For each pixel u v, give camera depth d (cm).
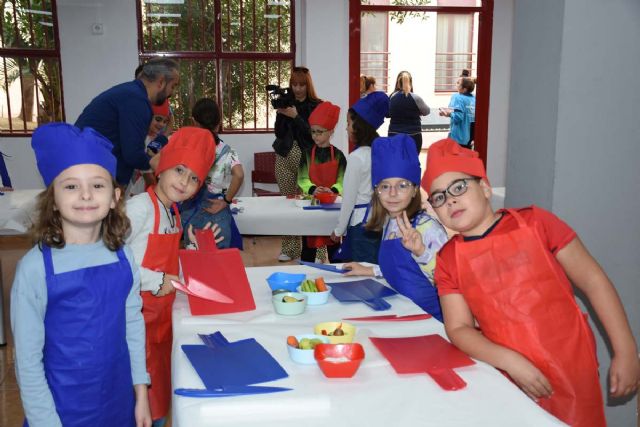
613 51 202
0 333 332
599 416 144
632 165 209
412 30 956
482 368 135
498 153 653
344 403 119
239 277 185
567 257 149
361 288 195
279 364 137
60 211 139
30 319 137
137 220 189
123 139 300
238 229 332
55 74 580
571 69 201
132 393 157
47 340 141
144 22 587
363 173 297
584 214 210
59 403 143
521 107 223
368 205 297
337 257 315
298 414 115
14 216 300
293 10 610
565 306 141
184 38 597
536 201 217
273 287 195
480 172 149
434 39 962
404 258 194
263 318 168
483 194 150
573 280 153
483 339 140
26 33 568
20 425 251
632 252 214
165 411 203
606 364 215
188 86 607
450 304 150
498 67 635
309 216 338
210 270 183
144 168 312
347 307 179
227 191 336
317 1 584
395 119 661
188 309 178
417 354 141
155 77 315
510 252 142
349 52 601
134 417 159
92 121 297
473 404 118
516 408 117
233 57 608
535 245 141
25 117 582
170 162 193
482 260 143
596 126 205
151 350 196
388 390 124
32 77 577
